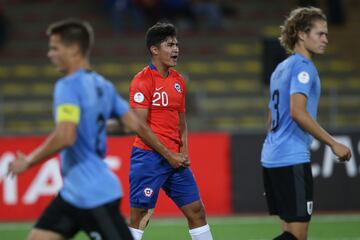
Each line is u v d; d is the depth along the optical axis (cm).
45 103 6081
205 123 5831
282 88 1927
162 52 2216
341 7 6956
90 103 1544
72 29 1543
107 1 6862
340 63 6656
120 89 6181
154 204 2253
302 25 1920
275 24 7025
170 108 2236
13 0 6944
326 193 4347
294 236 1888
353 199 4350
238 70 6512
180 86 2270
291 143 1906
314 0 5403
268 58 4050
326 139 1825
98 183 1545
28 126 5853
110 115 1638
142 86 2206
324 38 1922
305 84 1861
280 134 1927
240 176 4344
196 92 5941
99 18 6881
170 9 6681
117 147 4225
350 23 7012
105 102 1587
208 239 2266
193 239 2267
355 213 4288
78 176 1544
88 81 1555
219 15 6888
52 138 1480
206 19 6844
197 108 5866
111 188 1559
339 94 6266
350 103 6169
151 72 2233
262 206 4334
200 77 6406
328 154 4353
